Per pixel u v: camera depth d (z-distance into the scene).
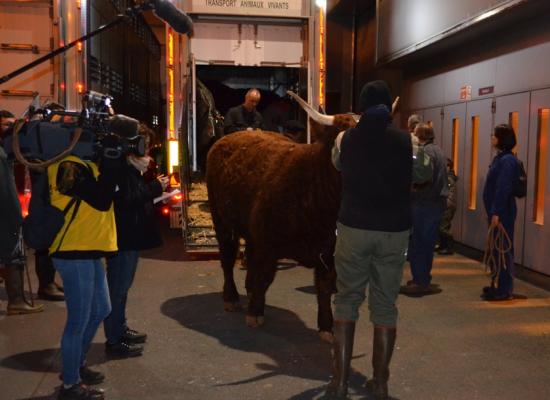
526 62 7.58
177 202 8.62
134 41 15.40
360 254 3.69
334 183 4.20
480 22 7.65
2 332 5.07
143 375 4.16
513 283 6.52
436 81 10.30
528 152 7.56
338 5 13.23
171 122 8.94
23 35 7.64
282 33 9.28
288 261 8.09
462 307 5.93
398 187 3.63
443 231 8.65
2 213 4.30
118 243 4.28
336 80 14.30
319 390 3.92
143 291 6.44
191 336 5.00
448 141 9.86
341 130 4.12
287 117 10.53
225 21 9.13
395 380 4.11
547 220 7.20
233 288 5.79
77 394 3.59
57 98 7.75
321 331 4.90
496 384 4.05
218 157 5.88
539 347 4.79
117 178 3.58
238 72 10.81
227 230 5.79
